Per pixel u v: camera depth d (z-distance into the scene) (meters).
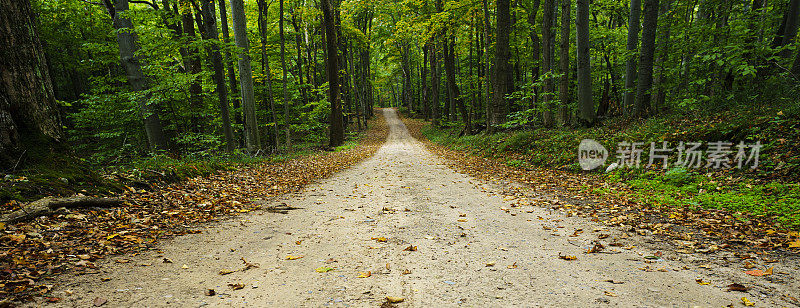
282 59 18.55
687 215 5.07
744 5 12.25
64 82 24.56
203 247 3.97
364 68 46.09
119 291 2.73
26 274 2.80
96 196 5.14
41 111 5.35
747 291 2.75
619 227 4.78
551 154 11.70
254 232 4.65
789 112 7.17
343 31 30.28
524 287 2.95
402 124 47.34
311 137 25.95
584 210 5.88
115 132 12.94
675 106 12.30
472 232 4.69
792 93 8.41
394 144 28.81
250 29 21.55
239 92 18.80
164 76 12.65
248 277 3.15
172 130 15.08
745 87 10.63
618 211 5.66
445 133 31.84
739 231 4.23
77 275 2.96
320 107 25.33
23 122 5.09
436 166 13.13
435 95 36.69
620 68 20.47
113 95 12.02
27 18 5.23
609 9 18.70
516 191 7.84
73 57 21.08
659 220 5.01
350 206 6.39
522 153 13.35
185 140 12.89
